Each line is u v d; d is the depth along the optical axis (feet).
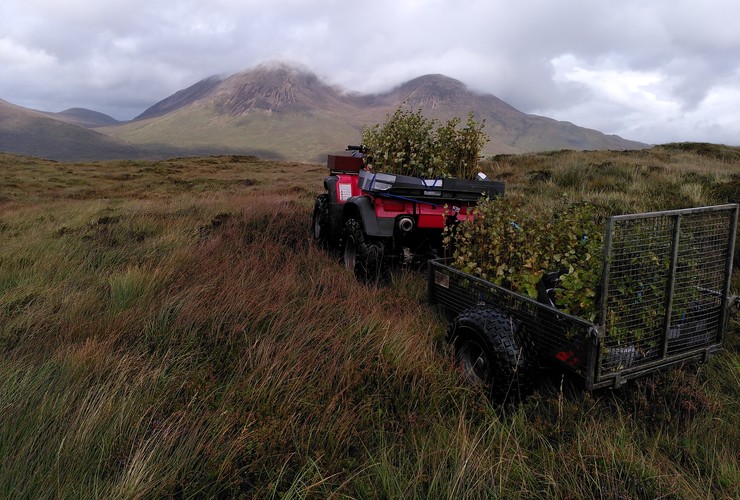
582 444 9.31
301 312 15.23
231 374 11.82
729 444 9.79
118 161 187.32
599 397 11.05
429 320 15.33
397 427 9.87
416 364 11.67
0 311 15.84
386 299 16.78
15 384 10.58
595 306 10.31
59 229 30.01
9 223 35.47
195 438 8.94
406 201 18.62
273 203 37.60
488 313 11.23
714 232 10.96
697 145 77.36
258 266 19.95
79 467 8.17
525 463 8.96
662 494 8.14
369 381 11.24
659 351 10.80
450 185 18.40
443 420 10.24
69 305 16.19
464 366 11.93
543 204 29.91
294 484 7.86
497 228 13.66
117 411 9.60
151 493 7.71
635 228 9.80
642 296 10.25
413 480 8.21
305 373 11.26
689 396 10.69
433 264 15.34
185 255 21.94
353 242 20.57
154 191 86.17
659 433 9.81
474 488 8.12
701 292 11.23
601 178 43.29
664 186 36.52
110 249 24.18
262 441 8.85
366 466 8.77
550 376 12.20
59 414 9.41
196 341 13.48
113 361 11.91
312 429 9.46
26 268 20.84
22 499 7.46
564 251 13.75
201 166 171.12
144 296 16.56
